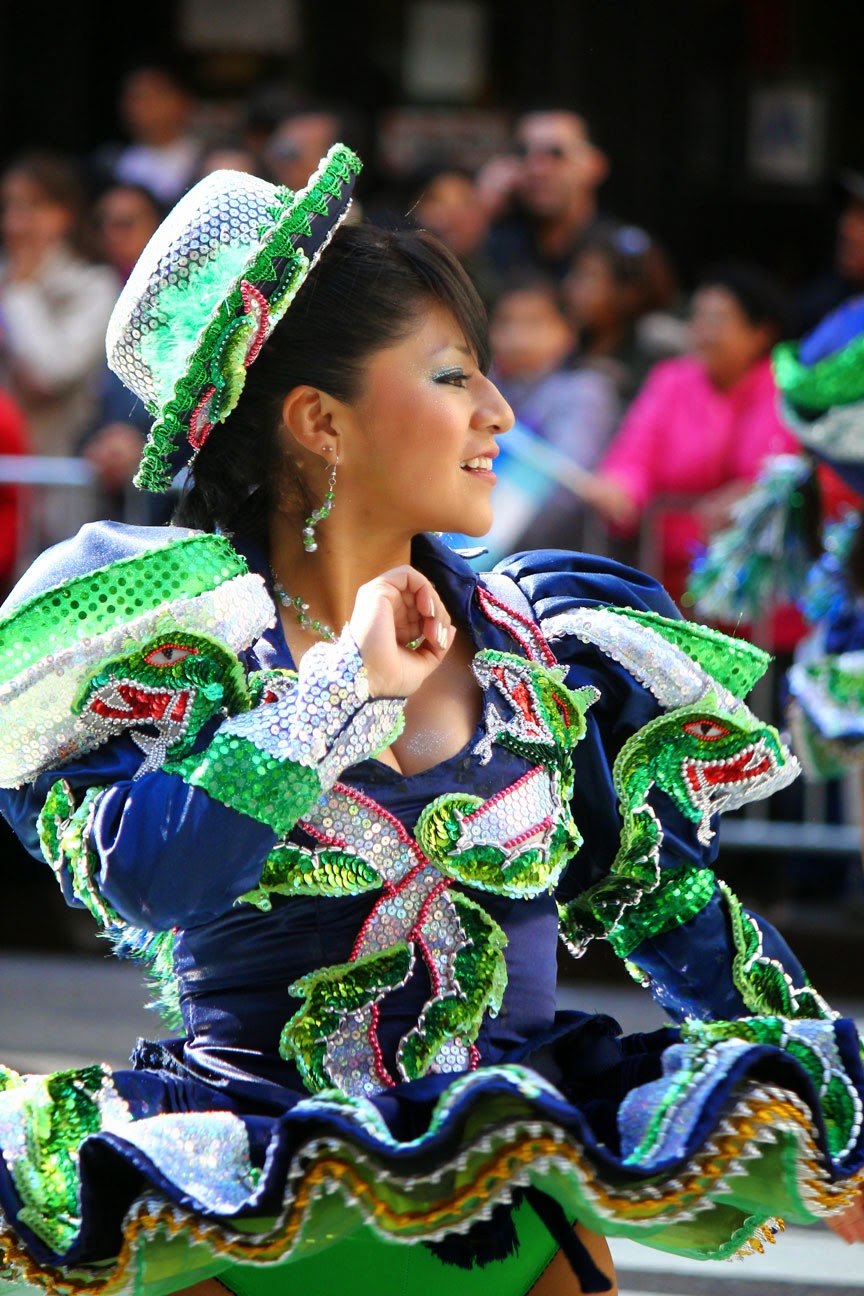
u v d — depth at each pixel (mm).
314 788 6477
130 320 7219
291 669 7023
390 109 31109
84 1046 15922
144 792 6535
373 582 6672
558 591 7820
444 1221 6324
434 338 7137
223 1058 6996
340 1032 6832
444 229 21984
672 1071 6777
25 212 22141
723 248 30797
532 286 20125
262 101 23344
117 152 27000
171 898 6438
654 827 7512
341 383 7098
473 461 7246
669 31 30375
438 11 30719
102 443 20484
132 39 31672
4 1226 6566
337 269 7086
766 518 16547
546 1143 6195
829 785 20156
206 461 7406
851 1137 6863
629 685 7594
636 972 7945
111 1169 6367
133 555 6949
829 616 16328
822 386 15102
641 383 21016
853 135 30641
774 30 30469
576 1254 6715
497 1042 7039
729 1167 6449
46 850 6891
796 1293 11086
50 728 6762
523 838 7059
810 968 19125
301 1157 6164
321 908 6871
